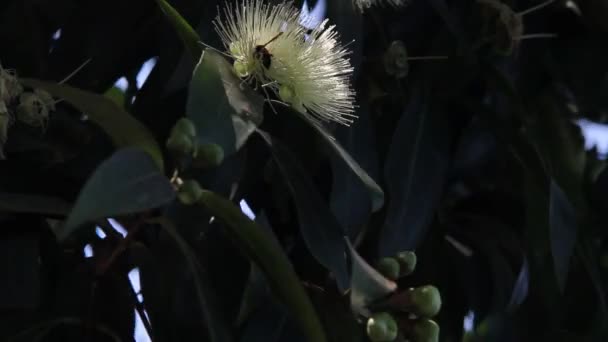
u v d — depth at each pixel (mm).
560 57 1509
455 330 1376
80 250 1211
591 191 1443
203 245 1182
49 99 1192
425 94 1346
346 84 1209
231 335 1111
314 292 1193
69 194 1179
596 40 1506
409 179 1292
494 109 1453
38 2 1321
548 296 1391
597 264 1407
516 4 1479
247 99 1104
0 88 1168
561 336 1383
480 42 1390
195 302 1171
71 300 1184
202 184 1142
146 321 1199
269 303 1186
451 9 1398
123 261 1204
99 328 1189
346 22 1257
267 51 1144
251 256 1111
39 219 1146
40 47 1276
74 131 1231
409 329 1102
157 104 1215
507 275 1422
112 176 977
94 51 1296
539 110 1452
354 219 1197
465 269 1431
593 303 1395
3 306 1106
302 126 1252
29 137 1211
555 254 1267
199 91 1077
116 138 1082
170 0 1286
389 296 1104
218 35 1224
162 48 1269
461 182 1521
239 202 1248
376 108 1359
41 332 1167
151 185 997
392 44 1325
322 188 1267
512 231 1449
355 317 1128
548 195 1331
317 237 1128
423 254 1377
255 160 1249
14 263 1117
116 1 1305
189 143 1057
